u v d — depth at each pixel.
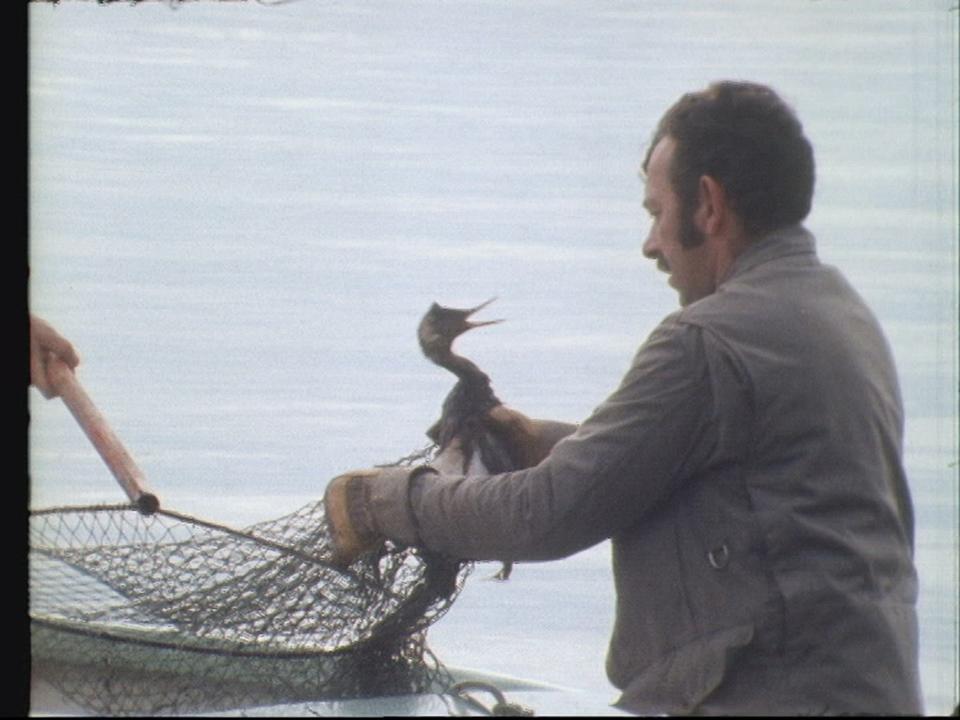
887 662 8.69
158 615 9.15
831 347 8.93
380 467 10.00
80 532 9.68
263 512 14.56
